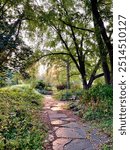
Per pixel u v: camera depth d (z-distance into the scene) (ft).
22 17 46.11
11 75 46.24
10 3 43.01
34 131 24.25
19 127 24.27
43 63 63.41
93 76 62.39
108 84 45.42
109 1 43.24
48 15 48.44
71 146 21.85
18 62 42.14
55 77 97.04
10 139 20.72
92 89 43.37
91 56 63.41
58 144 22.40
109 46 41.98
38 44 58.70
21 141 20.49
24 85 68.74
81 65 62.34
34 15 47.34
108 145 21.74
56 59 68.80
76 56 64.34
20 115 29.30
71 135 25.17
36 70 61.31
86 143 22.65
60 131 26.76
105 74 48.62
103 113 32.71
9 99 39.29
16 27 43.42
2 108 30.22
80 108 39.63
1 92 44.37
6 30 38.88
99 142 22.81
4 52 39.32
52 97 74.02
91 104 37.40
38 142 21.35
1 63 39.83
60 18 51.13
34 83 97.14
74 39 60.03
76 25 54.60
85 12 47.75
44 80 103.50
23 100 44.60
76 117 35.06
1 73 42.47
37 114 35.32
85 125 29.68
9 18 41.14
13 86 63.62
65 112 39.99
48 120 32.73
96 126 28.43
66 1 49.32
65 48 64.03
